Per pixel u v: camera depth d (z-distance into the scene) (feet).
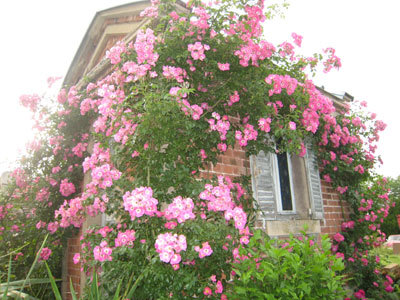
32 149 16.08
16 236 15.85
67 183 15.47
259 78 11.17
